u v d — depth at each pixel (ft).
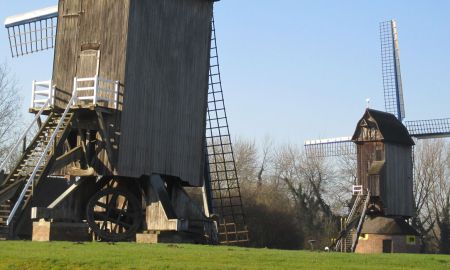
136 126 98.27
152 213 99.60
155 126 101.65
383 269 55.21
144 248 68.95
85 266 53.78
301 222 256.32
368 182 202.18
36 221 93.71
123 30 98.43
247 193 208.13
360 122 206.08
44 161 90.63
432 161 267.39
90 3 101.76
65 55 102.83
